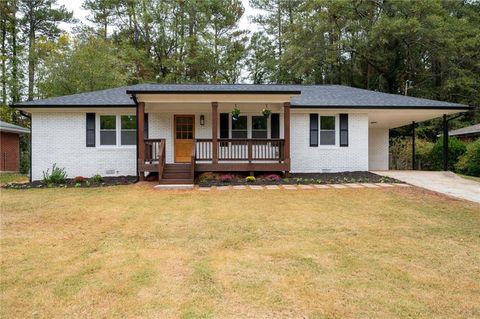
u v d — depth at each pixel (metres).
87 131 13.95
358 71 28.53
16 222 6.73
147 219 6.97
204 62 31.11
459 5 27.73
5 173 20.12
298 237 5.71
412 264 4.47
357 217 7.04
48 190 10.97
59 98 14.35
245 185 11.40
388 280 3.96
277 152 13.16
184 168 12.95
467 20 27.00
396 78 27.69
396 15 25.48
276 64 32.75
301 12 29.88
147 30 31.22
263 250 5.04
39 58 27.27
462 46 24.50
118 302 3.44
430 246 5.21
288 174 12.66
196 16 31.69
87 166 13.97
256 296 3.55
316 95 15.35
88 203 8.62
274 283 3.88
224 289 3.72
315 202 8.57
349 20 26.55
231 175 12.73
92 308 3.32
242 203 8.54
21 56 28.73
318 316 3.15
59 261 4.60
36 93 27.30
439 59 25.50
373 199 8.83
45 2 30.11
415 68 26.86
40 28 30.56
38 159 13.83
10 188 11.66
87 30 30.31
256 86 15.22
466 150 17.03
